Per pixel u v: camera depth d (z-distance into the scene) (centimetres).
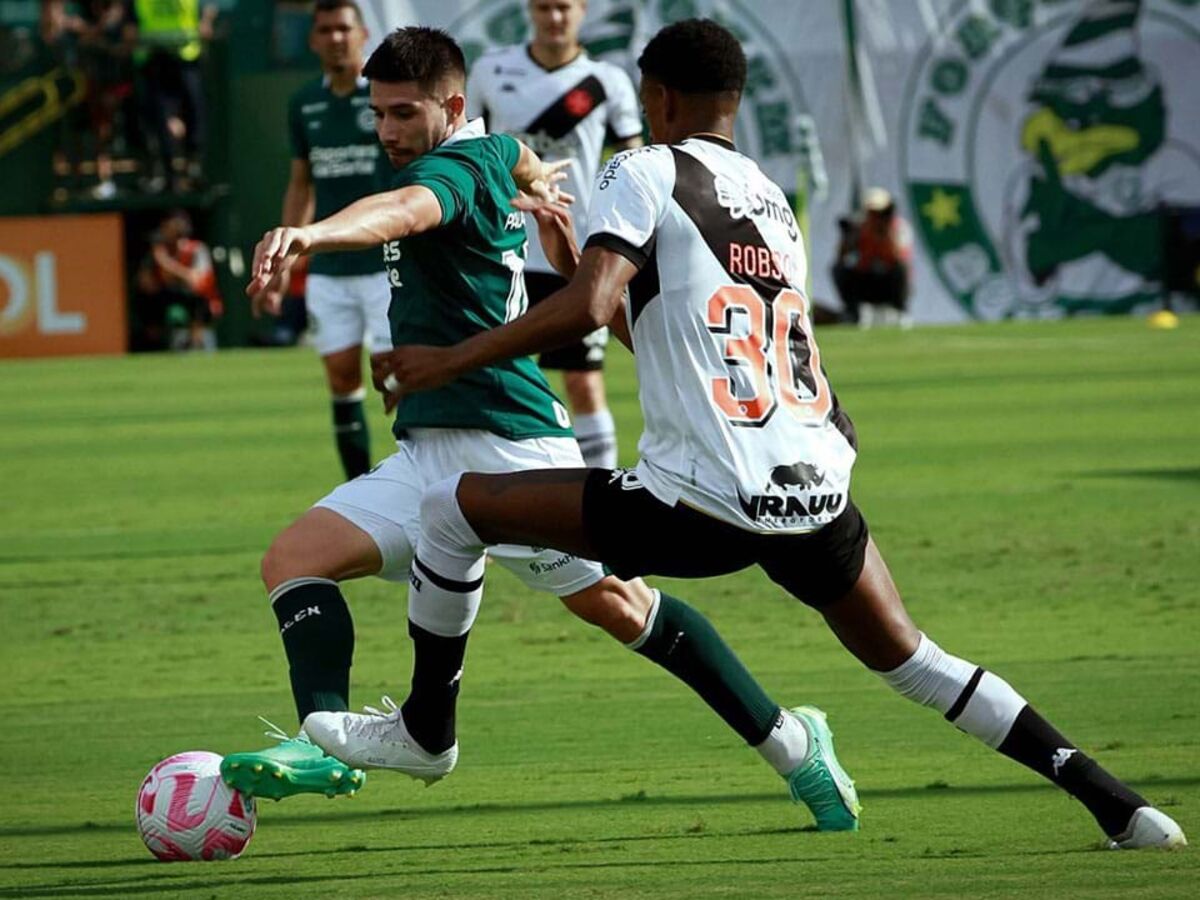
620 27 8950
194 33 8881
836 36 9212
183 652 2136
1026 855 1223
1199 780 1424
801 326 1212
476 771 1571
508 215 1420
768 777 1517
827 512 1189
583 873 1212
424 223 1316
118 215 8475
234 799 1273
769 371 1187
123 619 2341
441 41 1446
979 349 6988
